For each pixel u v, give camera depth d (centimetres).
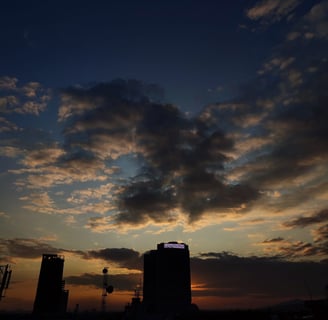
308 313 11950
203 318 16112
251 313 14275
